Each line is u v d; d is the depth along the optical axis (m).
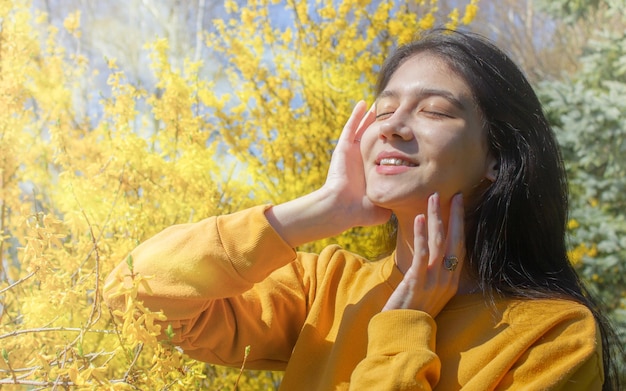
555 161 1.40
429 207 1.28
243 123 3.43
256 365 1.52
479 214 1.33
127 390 1.27
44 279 1.51
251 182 3.34
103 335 1.94
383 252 1.68
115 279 1.22
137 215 2.12
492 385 1.16
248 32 3.68
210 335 1.44
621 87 5.03
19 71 2.31
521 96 1.36
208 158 2.57
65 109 2.72
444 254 1.28
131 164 2.25
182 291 1.34
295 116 3.54
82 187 2.06
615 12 5.81
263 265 1.36
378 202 1.31
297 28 3.70
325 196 1.42
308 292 1.52
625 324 3.98
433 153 1.27
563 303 1.24
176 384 1.45
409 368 1.17
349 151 1.46
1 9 2.33
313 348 1.39
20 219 1.49
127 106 2.29
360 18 3.65
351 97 3.58
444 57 1.34
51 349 1.82
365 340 1.34
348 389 1.29
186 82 2.81
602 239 4.76
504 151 1.34
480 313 1.27
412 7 4.38
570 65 12.16
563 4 6.12
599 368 1.17
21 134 2.31
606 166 5.30
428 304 1.27
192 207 2.41
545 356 1.17
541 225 1.35
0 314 1.84
